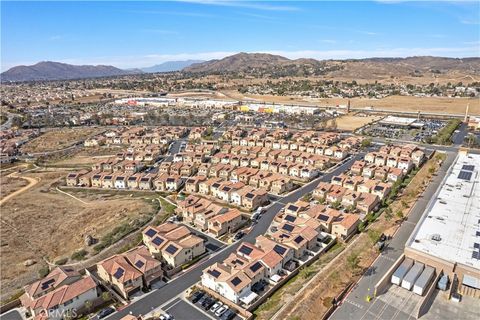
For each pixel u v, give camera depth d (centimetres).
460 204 9681
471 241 7919
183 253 8531
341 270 7744
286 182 13075
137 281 7512
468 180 11394
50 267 8881
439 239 7962
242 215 11138
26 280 8344
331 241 9238
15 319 6862
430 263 7400
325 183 12562
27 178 17038
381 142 19650
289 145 18875
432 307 6638
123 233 10131
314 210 10419
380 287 7000
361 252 8462
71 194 14525
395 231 9412
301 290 7181
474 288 6831
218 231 9894
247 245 8619
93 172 15900
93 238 10131
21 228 11375
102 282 7906
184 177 15300
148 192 14075
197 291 7456
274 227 10181
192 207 10869
